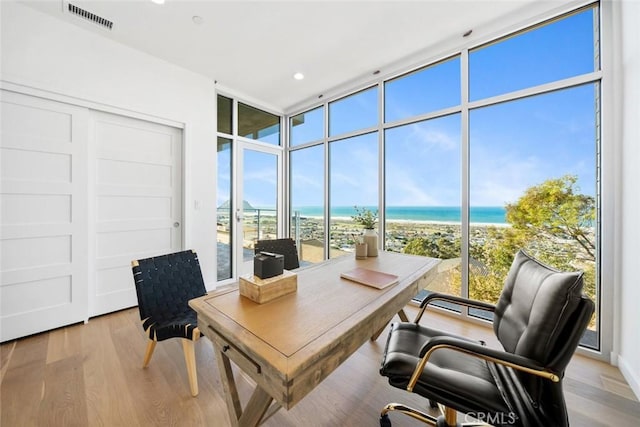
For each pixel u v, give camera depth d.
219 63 2.84
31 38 2.04
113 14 2.11
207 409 1.39
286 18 2.15
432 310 2.63
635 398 1.46
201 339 2.08
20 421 1.29
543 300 0.89
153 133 2.78
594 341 1.87
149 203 2.77
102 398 1.45
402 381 1.03
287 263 2.28
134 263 1.75
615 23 1.69
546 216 2.07
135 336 2.12
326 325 0.92
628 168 1.59
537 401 0.86
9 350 1.91
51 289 2.20
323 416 1.35
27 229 2.08
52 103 2.17
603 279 1.77
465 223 2.42
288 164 4.22
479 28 2.26
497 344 2.01
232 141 3.56
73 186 2.28
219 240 3.45
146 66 2.66
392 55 2.68
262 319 0.96
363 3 2.00
